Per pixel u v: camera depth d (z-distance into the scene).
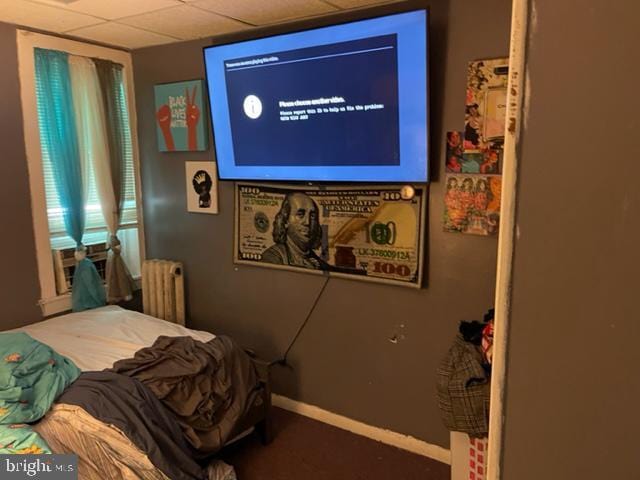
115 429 1.84
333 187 2.62
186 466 2.01
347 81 2.31
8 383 1.92
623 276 0.55
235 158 2.83
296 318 2.91
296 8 2.38
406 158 2.29
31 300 2.90
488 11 2.09
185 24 2.66
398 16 2.10
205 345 2.36
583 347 0.58
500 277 0.62
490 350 1.78
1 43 2.64
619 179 0.54
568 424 0.60
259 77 2.57
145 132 3.37
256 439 2.73
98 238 3.30
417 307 2.49
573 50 0.54
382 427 2.71
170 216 3.36
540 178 0.58
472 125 2.19
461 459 1.97
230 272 3.14
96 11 2.44
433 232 2.39
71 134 2.99
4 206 2.73
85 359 2.31
